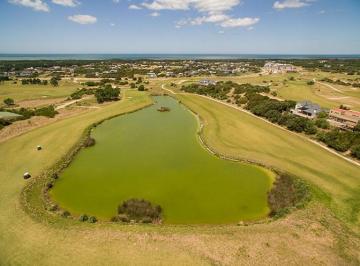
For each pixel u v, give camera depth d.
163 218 40.62
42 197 44.88
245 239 34.84
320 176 51.59
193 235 35.34
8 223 37.34
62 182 50.62
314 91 142.88
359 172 53.50
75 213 41.34
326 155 61.75
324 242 34.91
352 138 65.69
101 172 54.53
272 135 75.50
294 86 156.00
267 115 93.44
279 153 62.62
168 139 74.38
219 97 130.50
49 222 37.50
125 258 31.61
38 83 173.12
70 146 64.94
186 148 67.81
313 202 43.31
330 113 89.94
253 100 111.06
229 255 32.28
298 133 78.44
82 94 131.00
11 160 56.75
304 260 31.97
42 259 31.45
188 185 50.06
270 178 52.91
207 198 46.03
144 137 75.81
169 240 34.41
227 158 61.22
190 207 43.41
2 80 184.12
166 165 58.09
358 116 85.00
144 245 33.50
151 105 119.12
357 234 36.75
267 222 38.88
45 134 72.25
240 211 42.62
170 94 143.88
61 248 33.00
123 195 46.53
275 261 31.67
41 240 34.25
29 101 120.88
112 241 34.06
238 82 182.00
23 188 46.34
